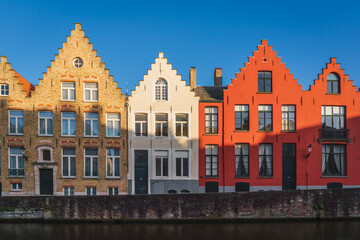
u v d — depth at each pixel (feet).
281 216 52.80
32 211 51.24
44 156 65.05
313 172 67.26
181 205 51.88
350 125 68.39
